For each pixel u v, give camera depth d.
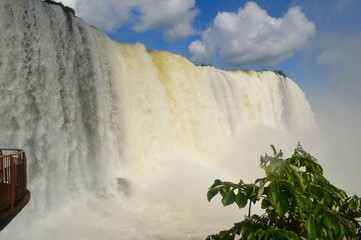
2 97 16.23
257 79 36.91
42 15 18.23
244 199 3.21
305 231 3.29
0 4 16.39
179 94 26.70
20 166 7.76
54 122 18.08
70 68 19.33
